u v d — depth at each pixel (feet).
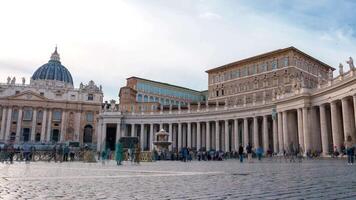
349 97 139.74
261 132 233.96
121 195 26.43
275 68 278.67
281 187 31.24
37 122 370.12
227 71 323.37
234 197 24.88
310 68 289.33
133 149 130.00
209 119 245.04
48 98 377.71
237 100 308.60
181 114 263.90
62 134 371.97
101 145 292.81
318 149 164.96
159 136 185.16
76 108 382.01
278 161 122.31
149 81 378.32
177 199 24.18
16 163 111.75
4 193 27.22
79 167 80.02
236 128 226.17
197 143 250.16
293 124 186.70
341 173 49.85
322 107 159.53
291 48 266.36
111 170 65.26
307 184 33.71
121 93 343.67
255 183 35.60
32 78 433.07
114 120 290.76
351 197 24.08
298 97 170.09
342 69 145.18
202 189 30.37
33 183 36.22
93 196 25.80
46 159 143.74
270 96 278.26
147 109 304.71
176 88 405.18
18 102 364.99
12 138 359.46
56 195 26.21
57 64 444.14
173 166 87.04
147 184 35.32
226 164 99.71
